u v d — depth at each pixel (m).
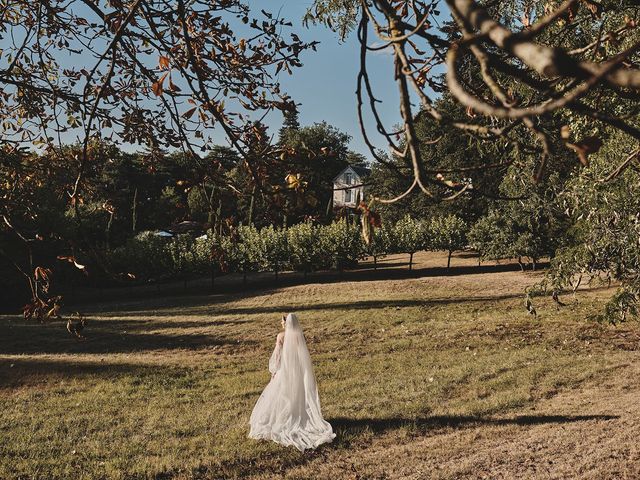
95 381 14.95
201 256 40.97
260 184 3.39
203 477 8.35
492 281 36.28
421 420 10.60
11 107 4.75
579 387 12.59
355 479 8.06
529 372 13.99
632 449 8.30
